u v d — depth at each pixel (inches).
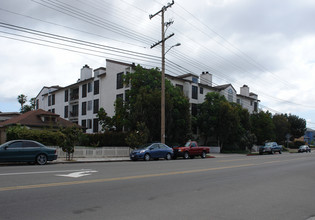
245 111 1631.4
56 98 1930.4
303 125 2534.5
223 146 1614.2
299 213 246.4
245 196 308.0
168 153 897.5
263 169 594.6
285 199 300.7
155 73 1136.8
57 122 1296.8
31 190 296.0
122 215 217.9
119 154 938.7
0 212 216.8
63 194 282.0
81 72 1699.1
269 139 1865.2
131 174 447.5
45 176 398.6
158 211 233.3
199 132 1539.1
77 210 227.6
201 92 1624.0
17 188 304.5
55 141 852.6
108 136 1149.7
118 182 364.2
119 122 1125.7
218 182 397.1
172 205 254.8
